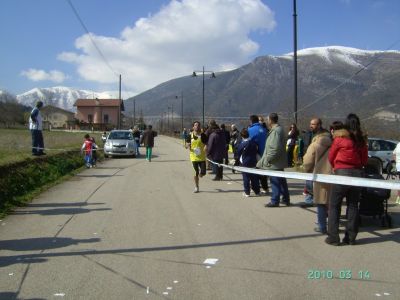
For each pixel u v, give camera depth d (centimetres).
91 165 2041
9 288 516
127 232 775
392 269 580
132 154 2714
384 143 2055
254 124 1205
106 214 931
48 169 1598
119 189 1305
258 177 1201
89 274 562
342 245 699
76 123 10356
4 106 9619
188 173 1769
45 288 516
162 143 5031
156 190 1289
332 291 505
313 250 670
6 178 1188
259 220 880
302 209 999
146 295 495
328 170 790
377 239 738
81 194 1207
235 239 730
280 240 725
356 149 716
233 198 1152
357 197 698
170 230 791
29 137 3638
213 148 1531
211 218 896
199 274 562
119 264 601
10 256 637
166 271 573
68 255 641
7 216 909
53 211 964
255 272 569
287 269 580
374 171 865
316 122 831
